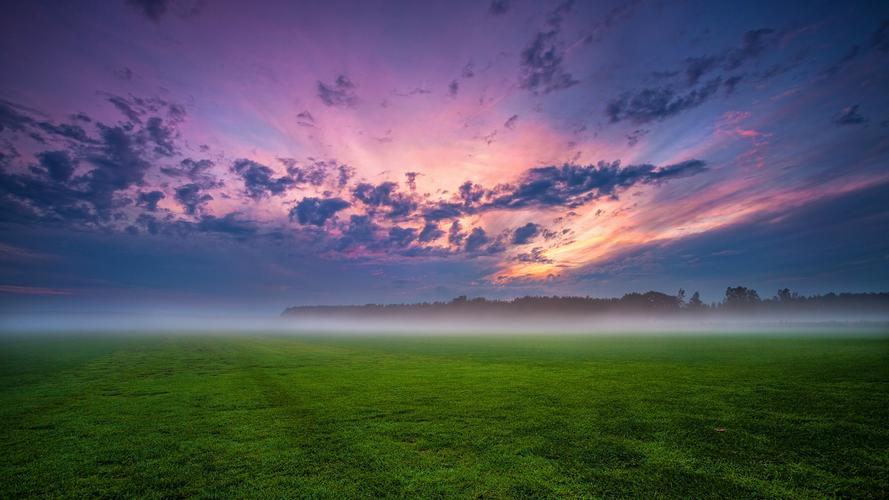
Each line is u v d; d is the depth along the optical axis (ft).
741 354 105.91
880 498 21.22
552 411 41.93
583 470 25.40
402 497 21.76
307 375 71.72
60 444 31.32
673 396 49.37
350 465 26.71
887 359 87.66
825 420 36.94
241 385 60.18
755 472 24.76
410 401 47.67
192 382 63.26
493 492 22.29
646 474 24.64
